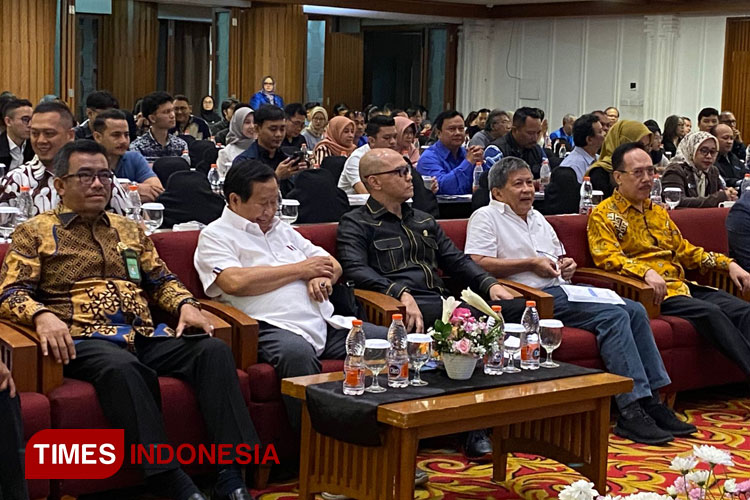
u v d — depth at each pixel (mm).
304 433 3732
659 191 7059
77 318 3885
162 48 20844
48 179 4945
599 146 8250
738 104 17047
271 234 4547
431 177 7750
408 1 18719
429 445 4699
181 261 4391
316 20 20250
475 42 19688
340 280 4812
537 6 18938
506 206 5312
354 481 3578
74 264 3949
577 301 5035
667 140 13109
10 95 7816
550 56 19156
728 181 9469
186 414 3836
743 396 5762
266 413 4078
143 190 5938
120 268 4035
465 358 3748
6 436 3367
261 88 17438
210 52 20156
